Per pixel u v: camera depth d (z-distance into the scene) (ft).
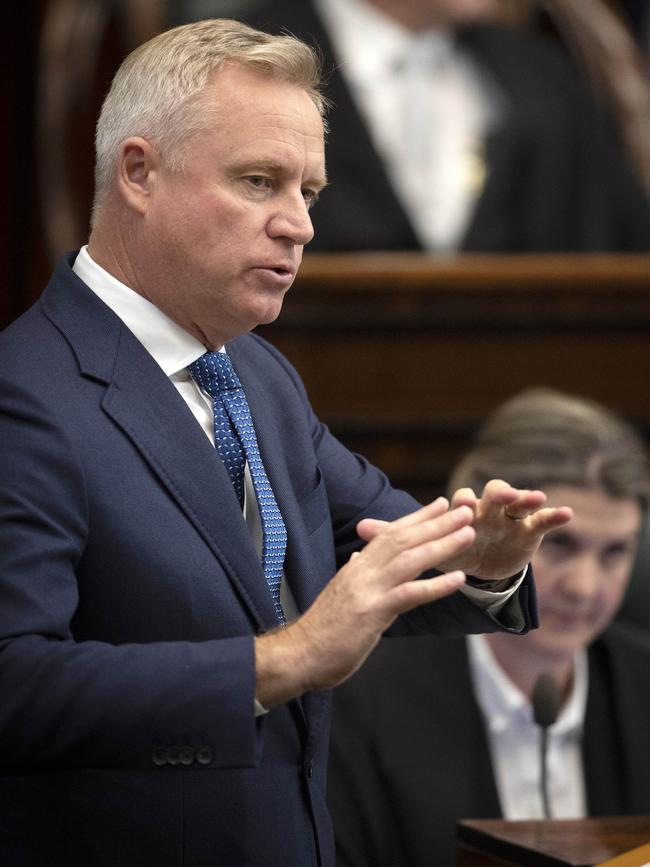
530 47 57.00
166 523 19.97
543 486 29.96
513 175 55.01
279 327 47.96
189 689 18.24
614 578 30.22
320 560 21.80
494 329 49.16
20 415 19.69
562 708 30.27
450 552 18.37
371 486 23.35
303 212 20.47
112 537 19.63
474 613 22.36
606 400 49.96
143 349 20.89
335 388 48.49
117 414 20.17
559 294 49.39
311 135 20.65
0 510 19.03
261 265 20.31
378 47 54.49
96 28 60.64
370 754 28.91
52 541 18.98
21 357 20.42
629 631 32.24
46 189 60.90
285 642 18.51
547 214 55.26
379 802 28.58
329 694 21.72
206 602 19.90
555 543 29.84
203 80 20.29
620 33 58.90
